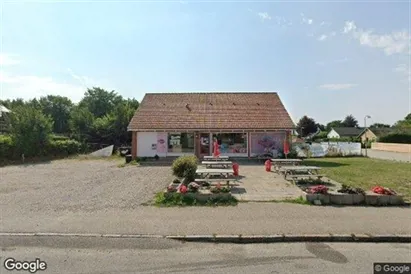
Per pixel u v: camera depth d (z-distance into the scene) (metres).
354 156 29.33
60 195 10.55
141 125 25.17
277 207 8.55
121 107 44.91
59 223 7.13
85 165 22.11
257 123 25.48
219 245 5.92
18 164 23.36
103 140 43.00
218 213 7.95
